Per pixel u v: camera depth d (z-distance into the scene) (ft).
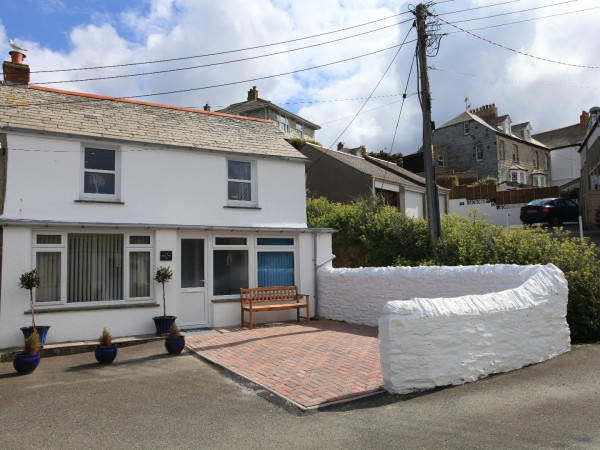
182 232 41.96
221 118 52.06
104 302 38.01
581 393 20.29
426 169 43.47
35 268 35.45
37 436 17.38
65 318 35.63
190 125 47.93
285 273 47.44
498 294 25.04
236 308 43.50
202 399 21.58
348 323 43.06
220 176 45.37
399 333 21.33
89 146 39.86
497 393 20.79
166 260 40.45
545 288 26.94
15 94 40.40
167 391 23.06
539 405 18.99
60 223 35.40
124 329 37.83
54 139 37.68
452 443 15.64
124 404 21.11
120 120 43.55
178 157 43.32
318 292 47.80
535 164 152.05
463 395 20.68
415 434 16.56
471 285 32.65
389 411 19.03
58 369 28.60
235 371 26.22
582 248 34.91
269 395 21.80
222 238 44.16
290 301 45.93
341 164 79.25
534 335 25.67
